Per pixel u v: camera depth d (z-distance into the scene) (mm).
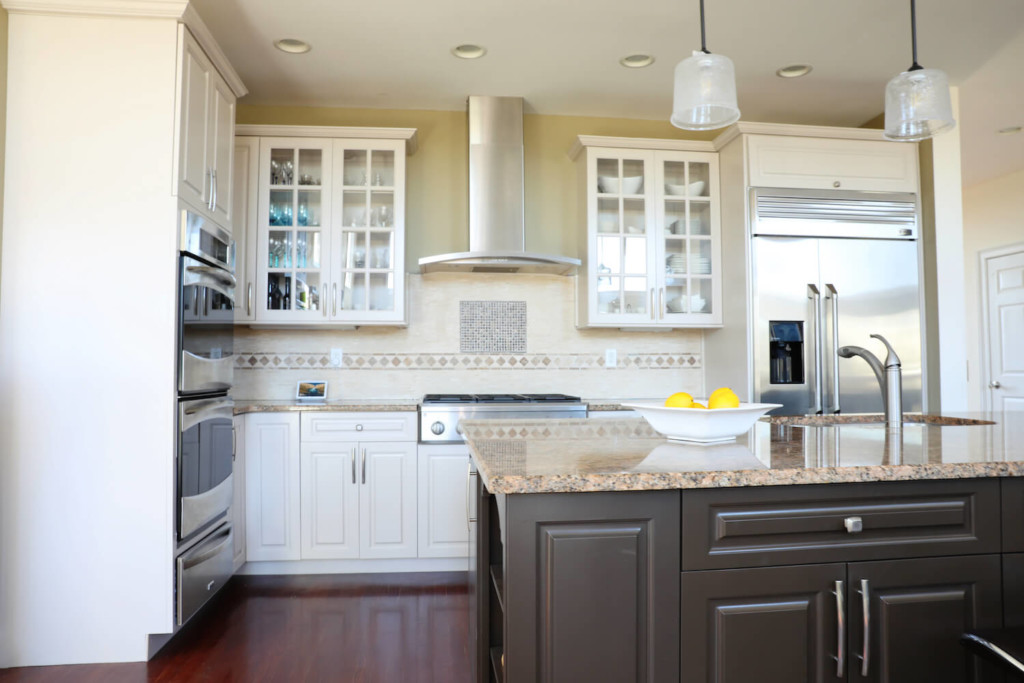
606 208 4098
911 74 2006
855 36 3334
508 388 4250
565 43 3389
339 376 4133
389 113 4230
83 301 2559
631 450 1673
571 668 1345
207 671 2453
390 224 3889
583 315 4141
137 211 2580
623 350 4363
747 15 3127
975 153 5199
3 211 2551
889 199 3963
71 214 2566
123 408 2557
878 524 1461
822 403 3818
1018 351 5684
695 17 3145
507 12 3090
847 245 3910
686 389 4410
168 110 2605
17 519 2525
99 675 2426
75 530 2537
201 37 2785
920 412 3914
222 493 3006
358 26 3209
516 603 1335
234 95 3283
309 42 3361
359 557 3539
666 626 1373
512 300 4273
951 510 1493
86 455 2545
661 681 1366
